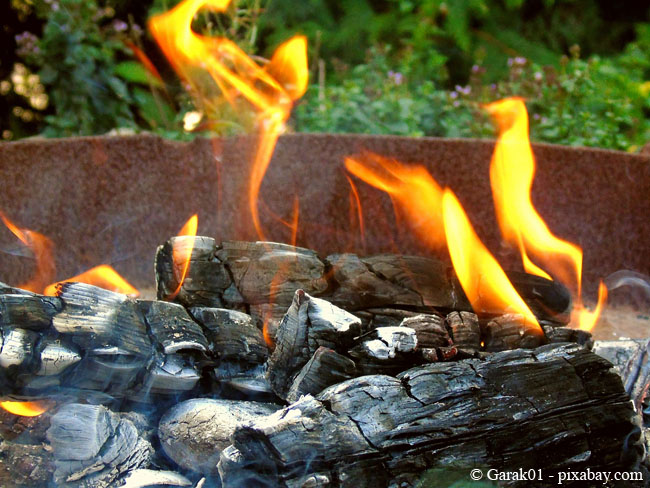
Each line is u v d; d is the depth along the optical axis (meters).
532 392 1.53
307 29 5.55
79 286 1.62
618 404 1.55
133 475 1.53
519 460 1.46
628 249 2.64
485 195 2.72
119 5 4.75
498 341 1.85
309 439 1.38
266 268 1.97
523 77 3.69
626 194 2.61
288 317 1.67
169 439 1.59
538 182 2.69
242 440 1.41
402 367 1.60
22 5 4.29
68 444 1.52
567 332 1.84
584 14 6.21
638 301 2.65
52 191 2.57
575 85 3.48
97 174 2.62
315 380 1.56
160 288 1.93
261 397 1.74
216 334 1.72
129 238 2.68
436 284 2.02
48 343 1.51
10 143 2.49
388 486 1.40
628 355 1.92
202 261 1.92
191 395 1.72
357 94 3.62
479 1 5.52
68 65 3.51
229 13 3.56
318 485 1.35
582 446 1.50
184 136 3.44
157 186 2.67
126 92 3.76
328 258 2.06
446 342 1.71
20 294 1.57
